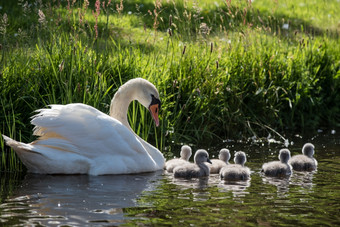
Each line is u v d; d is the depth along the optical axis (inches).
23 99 439.8
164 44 597.9
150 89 406.9
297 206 298.0
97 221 268.1
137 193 323.9
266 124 547.5
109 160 373.1
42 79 463.5
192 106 510.6
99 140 371.9
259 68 562.3
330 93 602.2
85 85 430.6
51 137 373.4
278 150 464.4
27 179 355.3
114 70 494.6
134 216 276.8
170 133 478.6
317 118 578.9
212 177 378.0
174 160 406.3
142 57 520.7
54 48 478.0
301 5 1007.0
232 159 438.3
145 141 414.9
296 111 575.5
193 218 274.8
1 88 442.9
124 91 406.9
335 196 319.0
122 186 341.1
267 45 617.3
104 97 461.4
